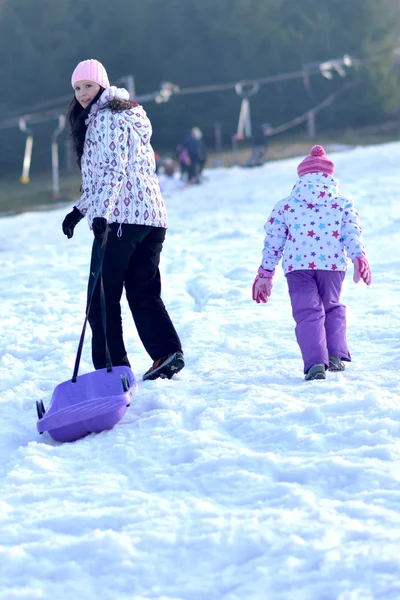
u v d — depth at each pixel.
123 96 13.00
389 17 125.69
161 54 127.75
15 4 129.38
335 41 124.75
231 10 123.75
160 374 13.49
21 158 127.44
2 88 128.75
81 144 13.05
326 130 126.50
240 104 123.62
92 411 11.26
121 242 12.95
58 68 127.81
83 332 12.32
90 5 130.88
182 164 70.88
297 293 13.06
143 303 13.58
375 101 125.06
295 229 13.23
